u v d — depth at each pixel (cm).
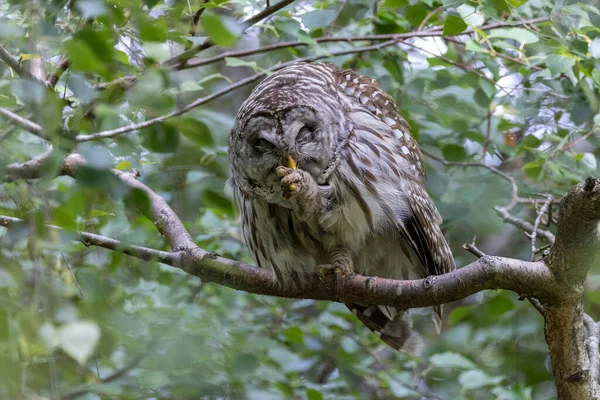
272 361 1250
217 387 1012
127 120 913
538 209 1180
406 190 1013
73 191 674
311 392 1130
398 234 1026
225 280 911
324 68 1092
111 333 763
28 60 810
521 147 1275
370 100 1066
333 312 1367
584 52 1100
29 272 741
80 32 660
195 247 918
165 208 956
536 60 1202
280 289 900
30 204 731
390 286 837
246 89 1503
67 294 752
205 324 1021
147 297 1104
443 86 1320
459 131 1324
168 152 858
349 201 984
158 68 712
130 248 894
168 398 970
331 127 988
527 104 1326
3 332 611
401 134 1072
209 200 1186
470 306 1442
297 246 1018
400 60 1356
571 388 774
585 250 702
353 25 1335
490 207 1308
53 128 596
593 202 662
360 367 1264
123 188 626
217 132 1105
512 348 1524
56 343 578
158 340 852
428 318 1549
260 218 1022
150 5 820
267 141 973
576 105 1289
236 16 1206
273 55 1381
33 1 683
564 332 758
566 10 1063
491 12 1022
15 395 618
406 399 1323
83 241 860
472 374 1137
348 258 985
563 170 1219
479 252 758
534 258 935
